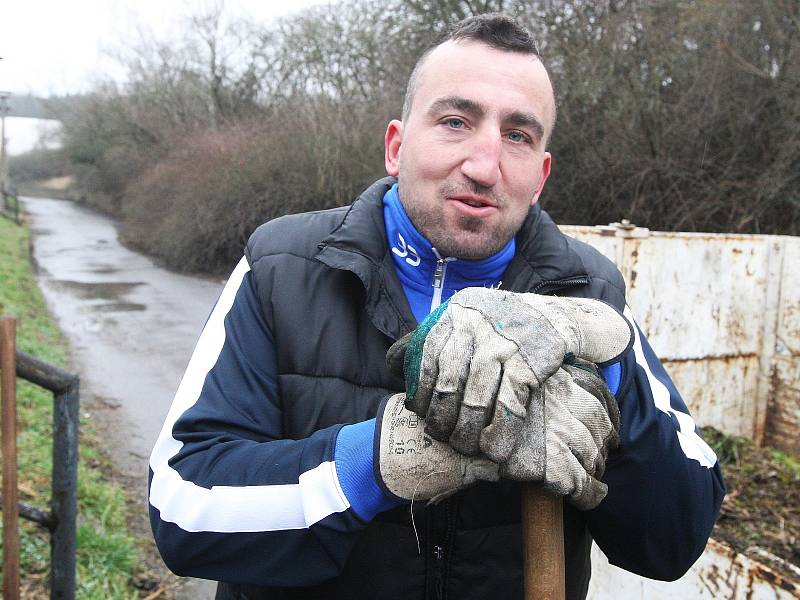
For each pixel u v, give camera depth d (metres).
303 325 1.21
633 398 1.12
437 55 1.19
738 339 3.57
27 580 2.96
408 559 1.15
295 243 1.28
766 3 7.17
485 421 0.86
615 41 8.43
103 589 3.10
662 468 1.10
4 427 2.21
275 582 1.02
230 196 15.46
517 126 1.16
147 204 21.88
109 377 7.46
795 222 7.23
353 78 14.70
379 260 1.24
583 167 8.85
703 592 1.91
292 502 1.00
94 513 3.90
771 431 3.68
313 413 1.18
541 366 0.88
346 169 13.64
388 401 1.01
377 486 0.98
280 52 19.97
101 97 31.64
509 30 1.18
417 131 1.19
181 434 1.10
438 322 0.91
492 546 1.16
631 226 3.16
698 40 7.92
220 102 22.95
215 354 1.20
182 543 1.03
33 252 19.75
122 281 14.89
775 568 1.90
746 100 7.49
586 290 1.31
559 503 0.96
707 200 7.75
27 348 7.62
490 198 1.16
